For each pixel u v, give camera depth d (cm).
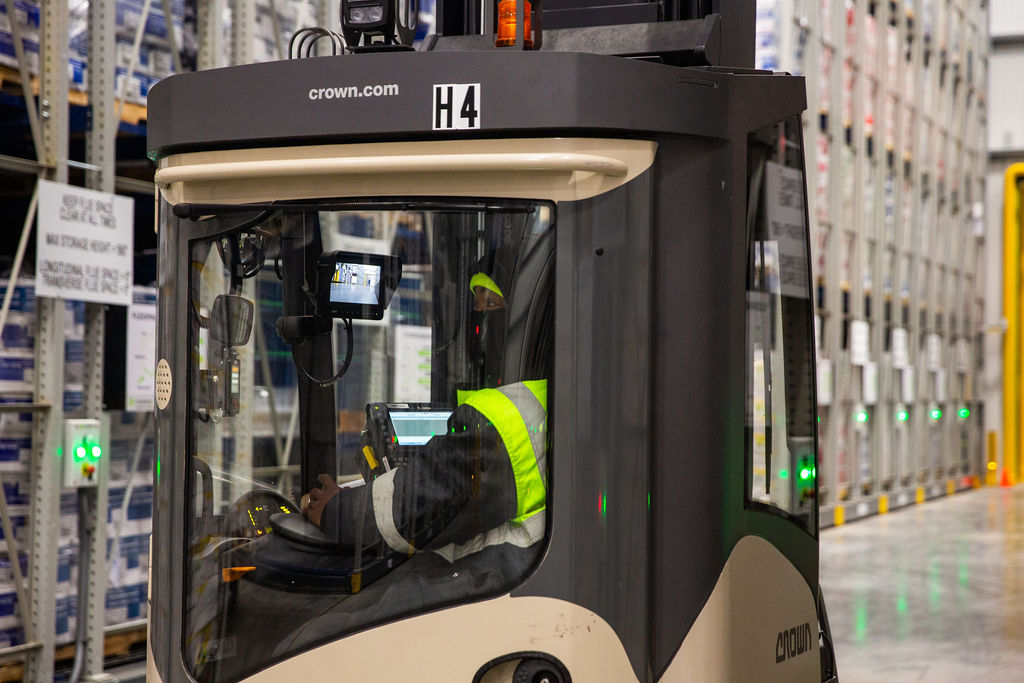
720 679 229
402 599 225
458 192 220
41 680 474
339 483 236
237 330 237
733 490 234
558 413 219
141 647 539
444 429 228
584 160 215
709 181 231
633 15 281
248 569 235
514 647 218
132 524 532
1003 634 723
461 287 225
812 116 1156
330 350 234
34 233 480
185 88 231
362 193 223
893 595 855
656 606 224
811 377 282
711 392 230
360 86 219
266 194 229
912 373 1549
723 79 236
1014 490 1864
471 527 224
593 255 218
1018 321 1991
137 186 536
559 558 218
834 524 1257
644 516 222
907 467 1587
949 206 1742
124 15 522
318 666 226
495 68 215
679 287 226
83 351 510
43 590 477
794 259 271
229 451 240
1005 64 1966
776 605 256
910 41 1561
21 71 470
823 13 1199
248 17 568
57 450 483
